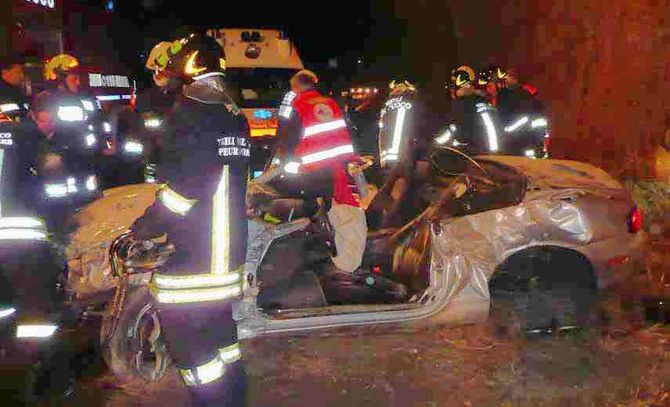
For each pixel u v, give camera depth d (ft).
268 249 16.28
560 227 17.34
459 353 16.74
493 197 18.12
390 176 19.66
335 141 17.19
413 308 16.46
